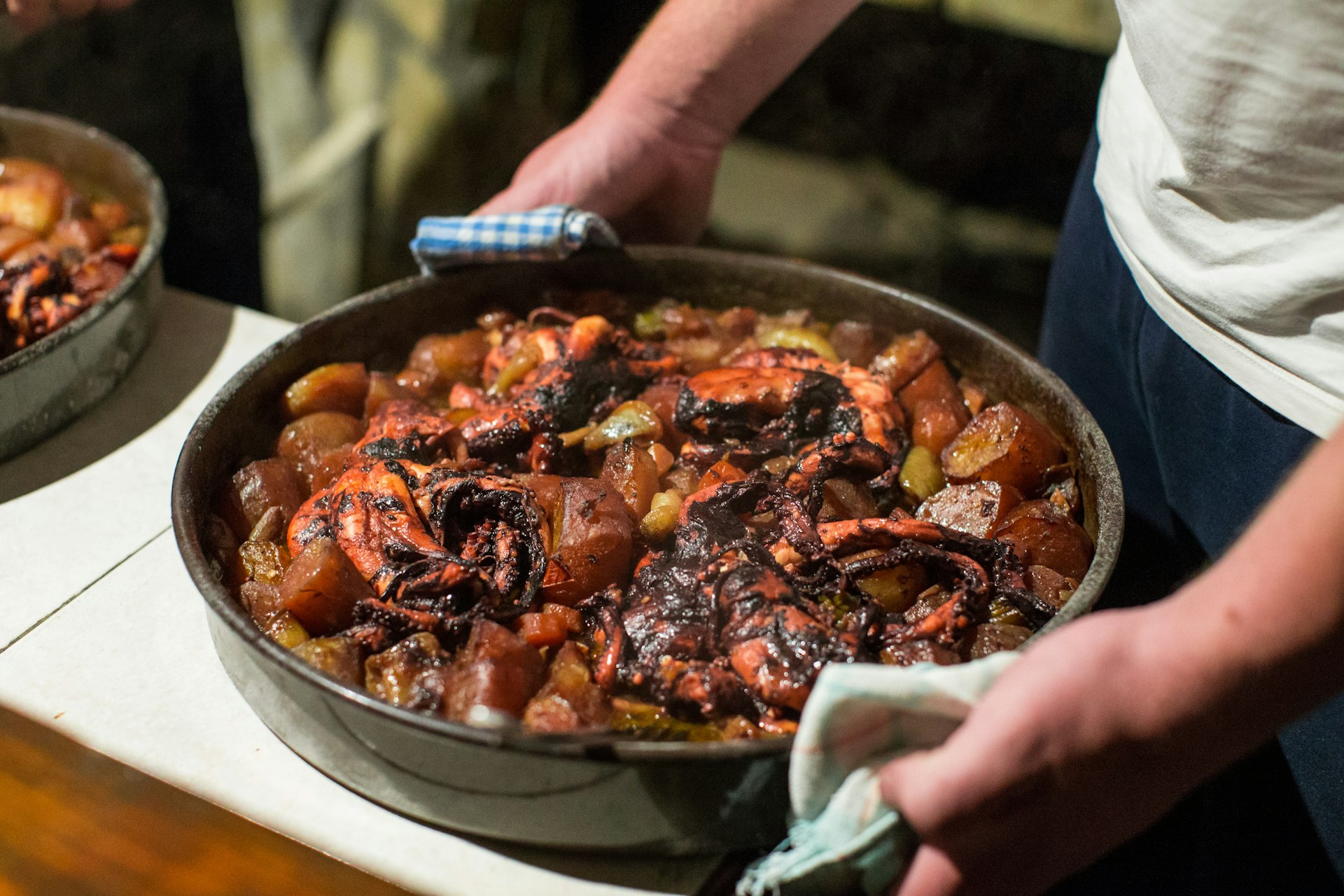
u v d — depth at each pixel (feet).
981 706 1.98
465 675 2.28
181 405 3.04
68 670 2.50
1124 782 1.97
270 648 2.22
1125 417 3.12
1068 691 1.93
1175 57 2.33
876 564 2.46
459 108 5.02
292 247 5.29
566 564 2.44
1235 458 2.60
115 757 2.39
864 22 5.52
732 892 2.27
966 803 1.97
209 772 2.38
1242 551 1.92
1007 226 5.86
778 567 2.42
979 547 2.50
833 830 2.09
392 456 2.66
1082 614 2.26
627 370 2.84
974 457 2.71
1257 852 2.83
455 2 4.83
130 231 3.31
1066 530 2.56
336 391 2.81
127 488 2.85
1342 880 2.60
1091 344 3.10
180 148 4.58
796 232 6.21
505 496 2.50
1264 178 2.33
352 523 2.49
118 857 2.35
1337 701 2.50
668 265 3.05
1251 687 1.90
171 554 2.72
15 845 2.36
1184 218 2.50
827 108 5.89
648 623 2.38
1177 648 1.92
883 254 6.12
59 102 4.24
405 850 2.29
